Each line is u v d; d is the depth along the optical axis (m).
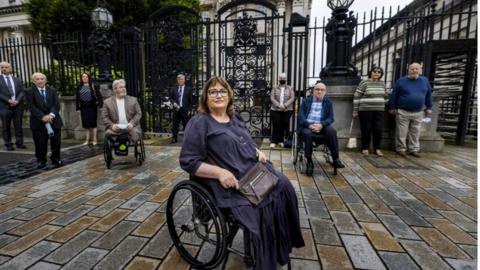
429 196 3.17
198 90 7.29
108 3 10.58
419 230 2.37
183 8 7.09
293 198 1.86
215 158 1.85
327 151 4.75
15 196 3.19
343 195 3.21
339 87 5.77
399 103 5.23
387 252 2.04
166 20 7.30
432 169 4.32
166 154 5.49
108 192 3.32
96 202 3.01
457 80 8.30
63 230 2.38
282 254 1.72
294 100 6.07
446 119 8.70
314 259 1.96
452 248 2.08
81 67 7.61
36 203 2.98
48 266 1.89
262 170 1.83
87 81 6.51
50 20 10.87
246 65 6.88
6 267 1.87
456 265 1.88
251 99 6.98
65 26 11.02
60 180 3.79
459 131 7.05
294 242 1.88
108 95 6.88
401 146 5.31
